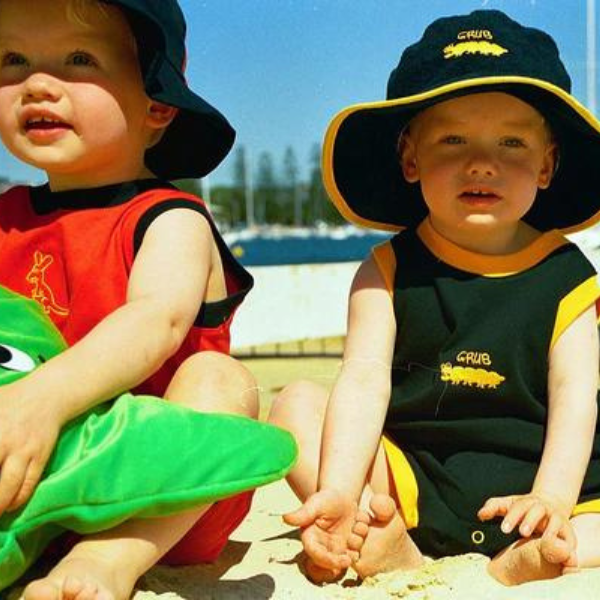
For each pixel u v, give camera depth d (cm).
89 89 104
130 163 108
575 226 124
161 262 100
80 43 104
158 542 92
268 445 93
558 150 118
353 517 105
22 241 106
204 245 103
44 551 95
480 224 112
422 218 125
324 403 114
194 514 94
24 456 87
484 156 112
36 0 104
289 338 287
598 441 111
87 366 91
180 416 92
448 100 112
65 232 104
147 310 97
